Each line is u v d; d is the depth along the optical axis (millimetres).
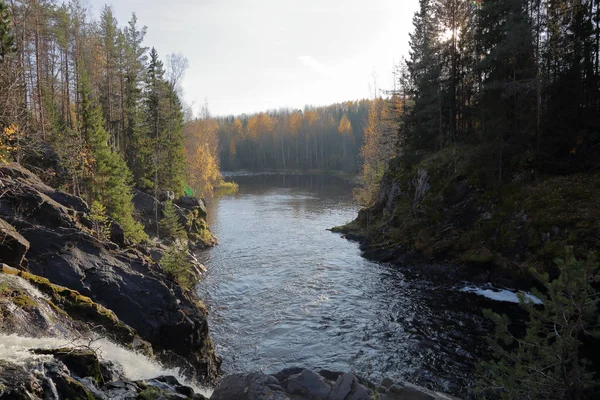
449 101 42219
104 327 14008
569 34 32312
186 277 23609
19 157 23906
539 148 30031
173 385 10938
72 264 16719
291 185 99625
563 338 7797
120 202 30641
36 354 8695
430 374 16422
